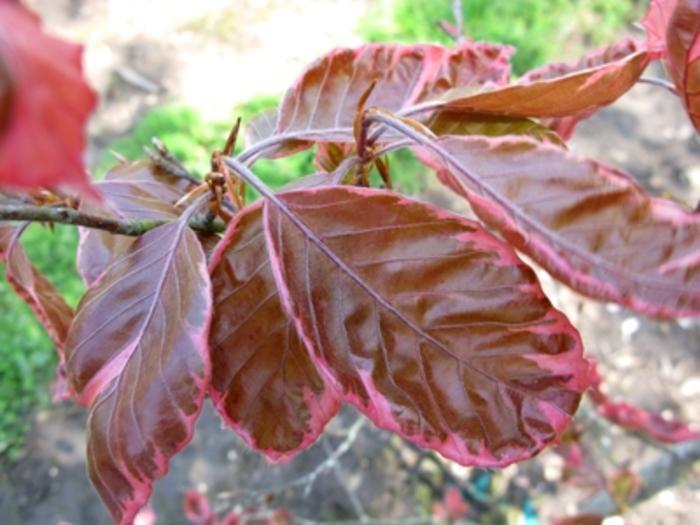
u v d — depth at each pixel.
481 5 0.90
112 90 0.91
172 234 0.17
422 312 0.16
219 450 0.66
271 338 0.17
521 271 0.15
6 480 0.65
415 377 0.16
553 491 0.63
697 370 0.69
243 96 0.88
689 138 0.84
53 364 0.70
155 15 0.99
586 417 0.52
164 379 0.16
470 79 0.22
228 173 0.18
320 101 0.21
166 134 0.81
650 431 0.44
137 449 0.16
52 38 0.07
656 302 0.13
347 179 0.19
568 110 0.17
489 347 0.15
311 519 0.62
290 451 0.17
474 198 0.14
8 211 0.16
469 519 0.62
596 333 0.71
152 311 0.17
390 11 0.92
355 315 0.16
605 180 0.13
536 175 0.14
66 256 0.73
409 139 0.17
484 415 0.15
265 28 0.96
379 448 0.66
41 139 0.06
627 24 0.92
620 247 0.13
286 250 0.16
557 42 0.89
